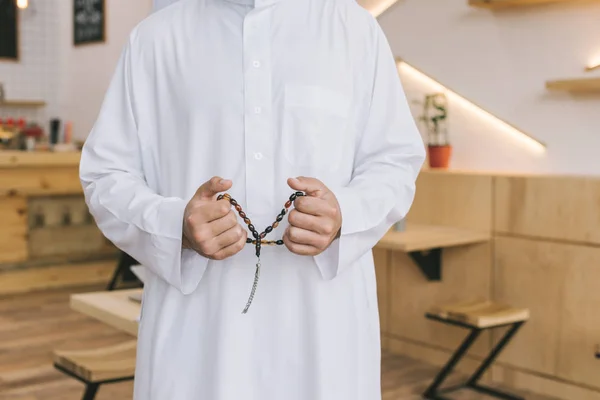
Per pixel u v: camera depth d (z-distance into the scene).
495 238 3.70
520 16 3.76
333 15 1.42
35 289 5.62
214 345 1.32
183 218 1.21
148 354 1.38
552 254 3.48
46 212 5.68
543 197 3.50
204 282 1.34
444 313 3.43
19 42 7.21
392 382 3.69
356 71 1.42
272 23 1.38
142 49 1.42
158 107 1.41
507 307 3.53
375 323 1.44
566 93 3.61
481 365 3.59
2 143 6.03
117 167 1.39
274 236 1.33
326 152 1.36
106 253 6.01
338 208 1.22
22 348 4.16
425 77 4.24
